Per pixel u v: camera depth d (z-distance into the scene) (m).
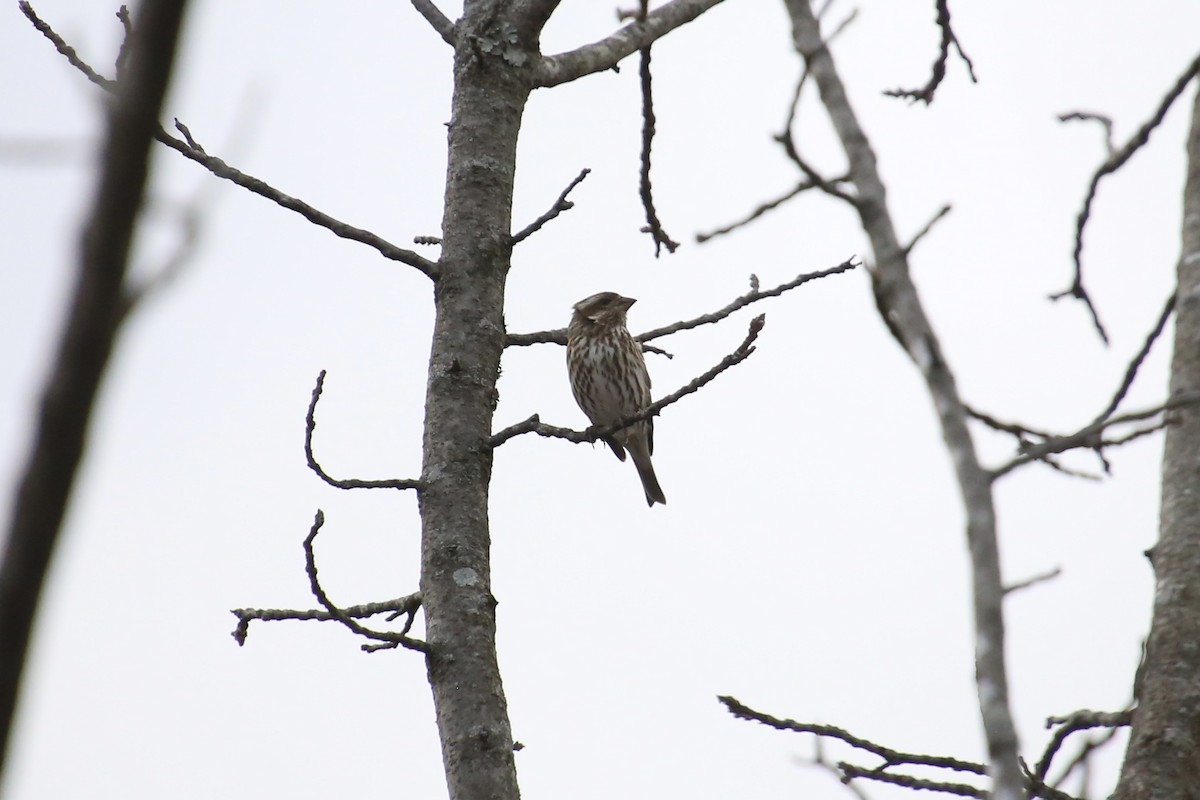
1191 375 7.29
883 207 5.78
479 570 10.39
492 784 9.70
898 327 5.64
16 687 2.95
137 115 3.09
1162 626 7.10
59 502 2.99
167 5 3.10
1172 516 7.32
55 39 9.95
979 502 5.37
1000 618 5.22
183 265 3.15
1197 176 7.80
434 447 10.78
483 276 11.30
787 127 5.85
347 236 10.85
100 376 3.02
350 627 9.68
